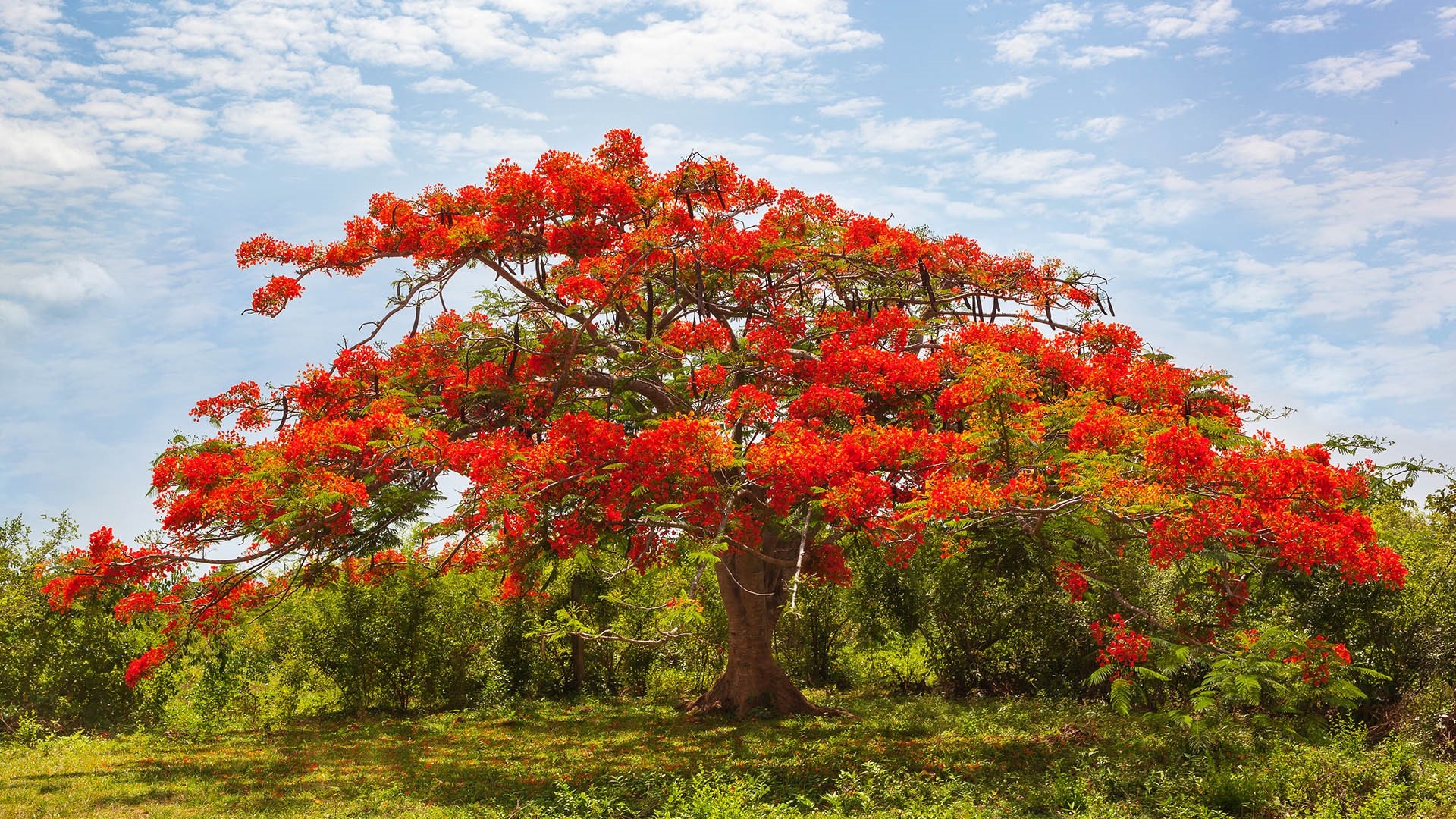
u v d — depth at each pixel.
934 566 16.41
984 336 12.67
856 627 19.33
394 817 9.75
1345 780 8.34
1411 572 11.59
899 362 11.96
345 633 17.77
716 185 13.84
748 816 8.35
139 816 9.88
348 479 10.50
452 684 18.67
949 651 17.33
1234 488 9.30
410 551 14.69
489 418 12.66
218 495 10.38
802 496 10.23
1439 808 7.73
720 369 12.05
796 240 14.39
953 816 8.42
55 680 15.48
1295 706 10.52
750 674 15.53
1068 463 9.24
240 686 17.62
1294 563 9.37
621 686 20.20
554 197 12.82
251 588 12.67
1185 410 11.14
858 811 8.94
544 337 12.63
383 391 12.50
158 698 16.34
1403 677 11.45
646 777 10.38
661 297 14.90
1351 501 10.18
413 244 13.65
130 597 12.21
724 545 9.32
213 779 11.64
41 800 10.51
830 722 14.43
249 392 13.04
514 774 11.62
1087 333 13.20
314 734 15.41
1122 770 9.48
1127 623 9.86
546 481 9.82
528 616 19.44
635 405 13.45
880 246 13.80
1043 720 13.48
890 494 10.04
